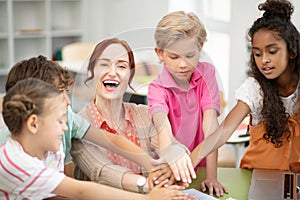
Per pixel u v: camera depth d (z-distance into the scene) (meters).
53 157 1.50
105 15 5.50
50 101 1.33
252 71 1.75
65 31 5.40
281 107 1.74
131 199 1.44
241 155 2.58
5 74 5.11
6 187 1.37
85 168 1.66
